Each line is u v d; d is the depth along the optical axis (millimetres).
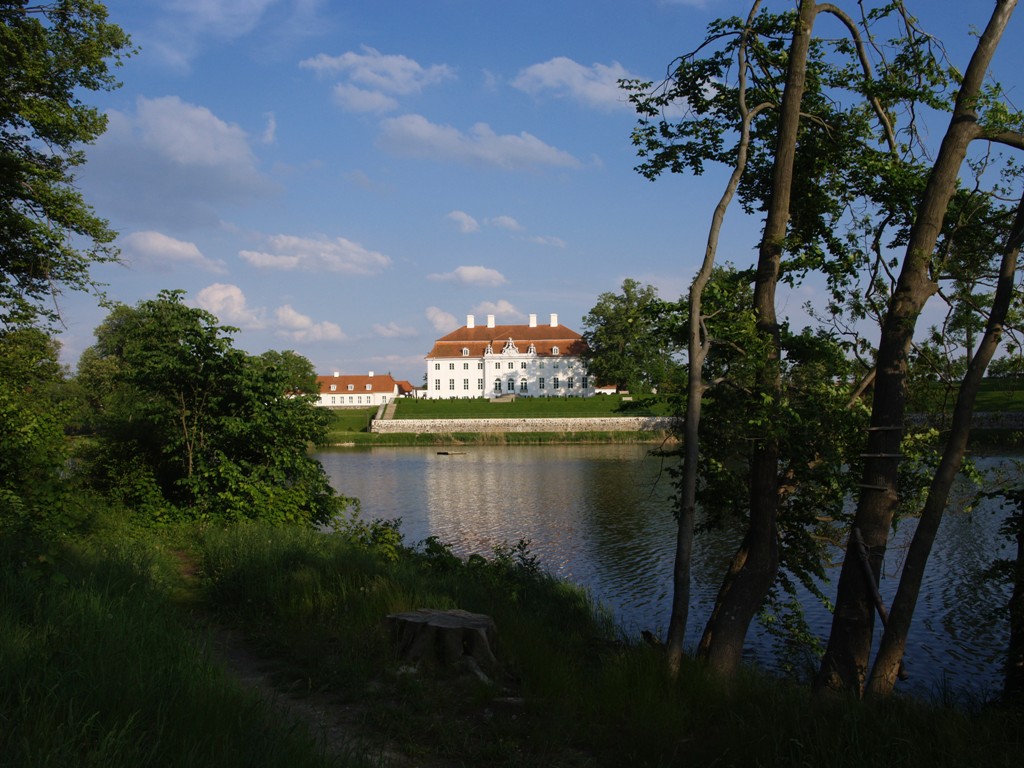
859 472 10648
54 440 12945
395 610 8305
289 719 5488
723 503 11250
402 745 5500
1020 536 8469
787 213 9898
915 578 7156
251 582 9633
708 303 9320
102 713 4465
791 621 13477
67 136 18031
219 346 17688
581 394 117938
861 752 4895
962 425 7035
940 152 8336
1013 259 6957
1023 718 5996
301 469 17750
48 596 6496
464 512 29984
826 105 10672
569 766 5359
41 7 17094
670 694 6480
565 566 20078
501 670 7152
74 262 17500
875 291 10305
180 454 17250
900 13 9461
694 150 11031
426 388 124375
